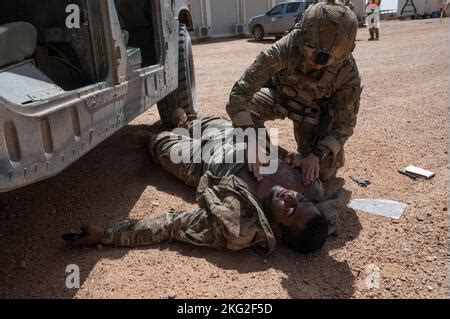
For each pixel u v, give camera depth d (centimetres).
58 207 327
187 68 482
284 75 309
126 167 400
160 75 384
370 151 421
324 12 255
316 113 338
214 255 265
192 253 268
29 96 220
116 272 250
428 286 234
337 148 296
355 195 337
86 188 359
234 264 256
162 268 253
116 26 286
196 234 269
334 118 304
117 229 275
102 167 401
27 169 191
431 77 778
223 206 261
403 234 282
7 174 178
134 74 317
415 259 257
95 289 235
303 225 248
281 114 346
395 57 1088
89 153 438
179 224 275
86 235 273
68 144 223
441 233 280
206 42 2194
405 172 371
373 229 290
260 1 2488
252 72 282
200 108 607
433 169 378
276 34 1972
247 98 285
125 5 434
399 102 605
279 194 259
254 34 2056
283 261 258
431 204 316
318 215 249
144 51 454
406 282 238
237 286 236
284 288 234
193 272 249
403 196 333
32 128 194
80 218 312
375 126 498
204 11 2380
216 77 921
